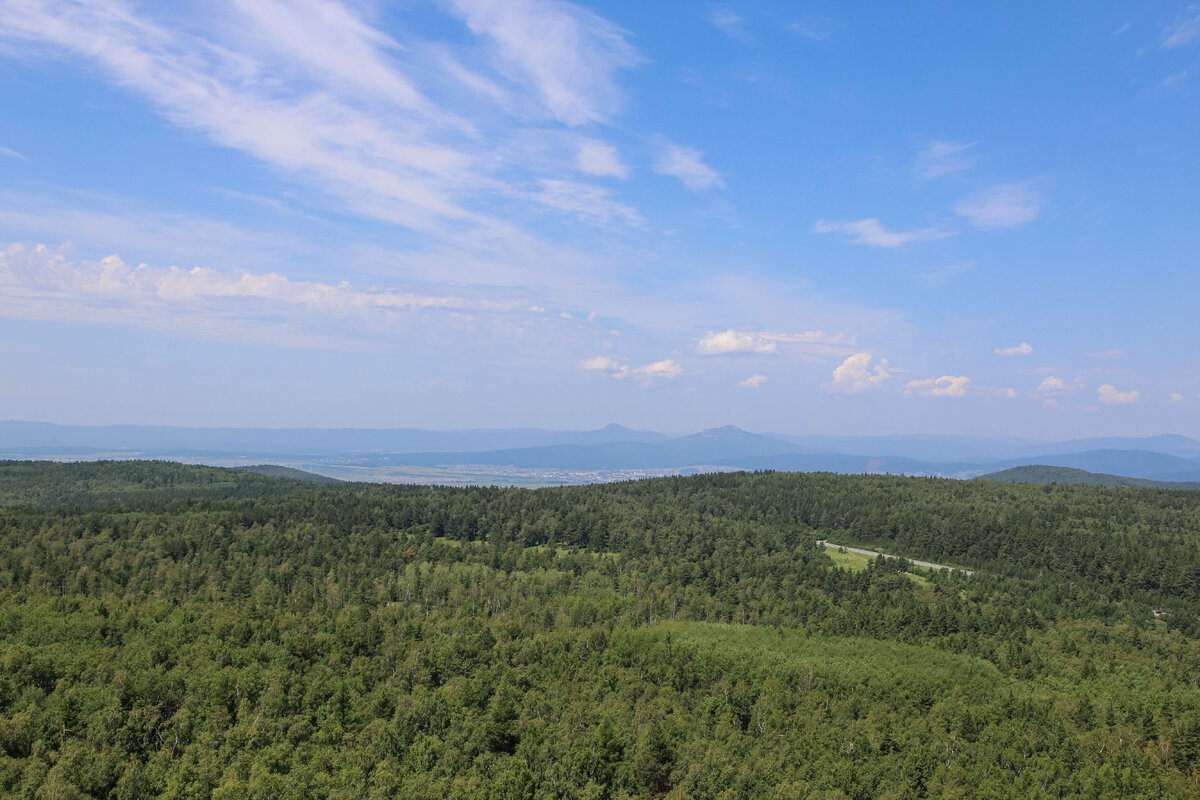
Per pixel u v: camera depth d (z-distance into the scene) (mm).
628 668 148875
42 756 100188
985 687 142250
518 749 112688
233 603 177000
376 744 110312
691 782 104000
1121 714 130625
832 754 114312
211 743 106562
